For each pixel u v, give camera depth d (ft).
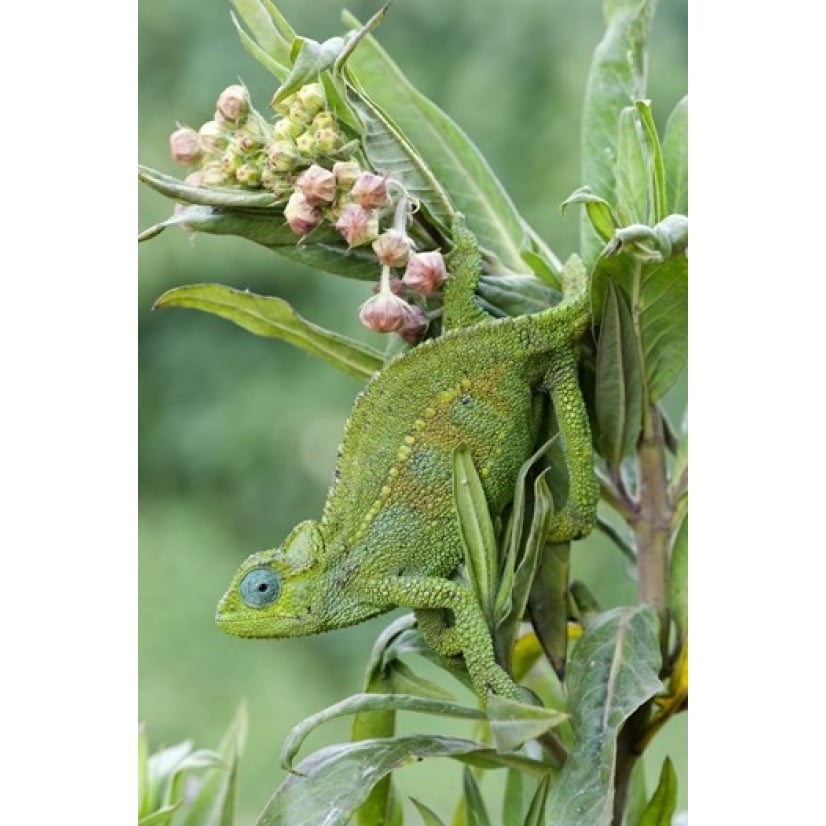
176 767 3.01
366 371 2.88
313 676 8.05
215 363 8.48
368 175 2.70
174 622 8.01
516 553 2.76
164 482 8.42
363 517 2.75
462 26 8.10
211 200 2.75
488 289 2.78
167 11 8.21
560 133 7.89
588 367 2.82
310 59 2.70
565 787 2.70
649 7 2.90
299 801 2.75
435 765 5.58
